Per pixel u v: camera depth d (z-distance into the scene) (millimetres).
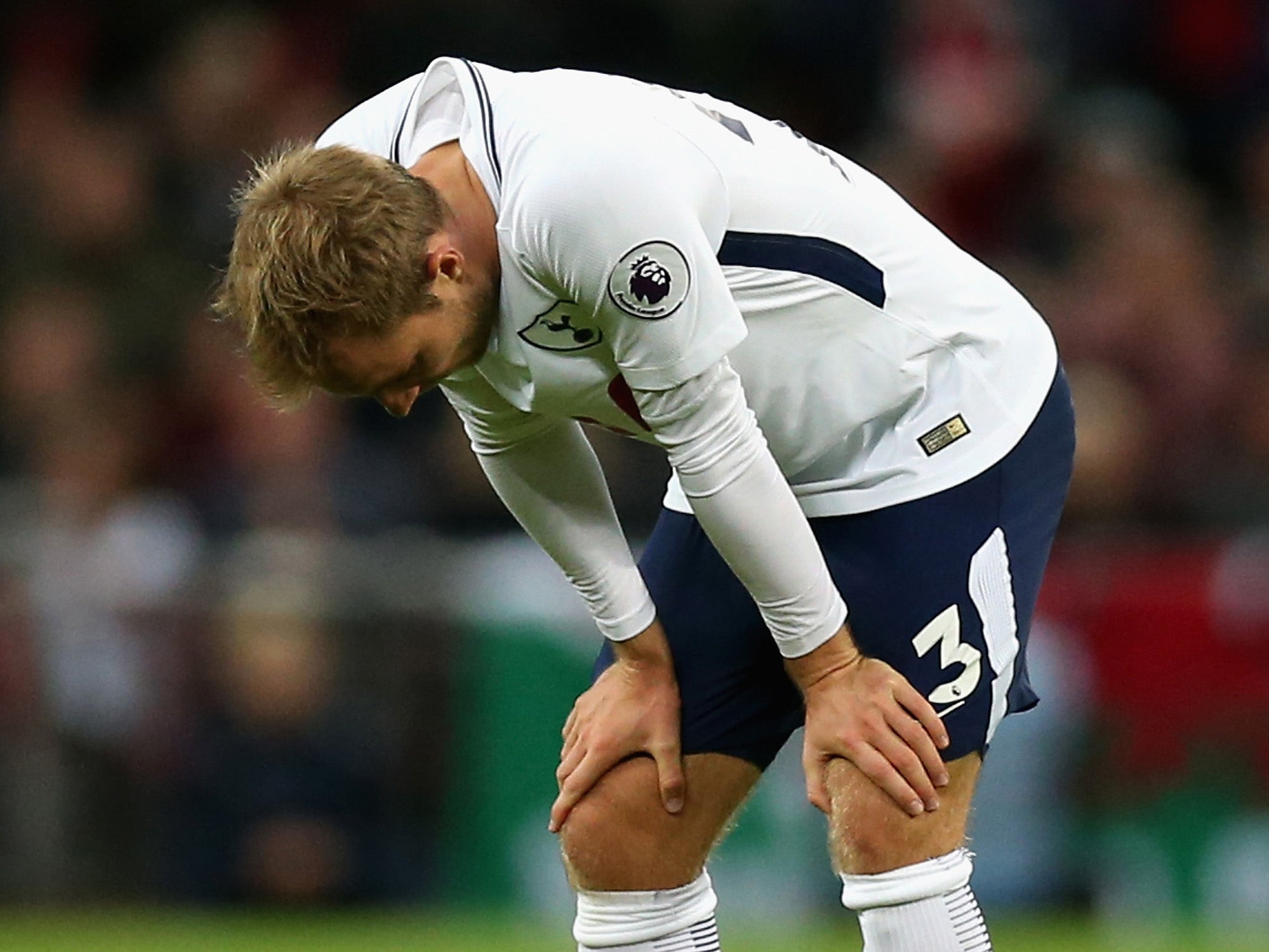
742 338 9727
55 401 28781
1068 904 23078
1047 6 34562
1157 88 35188
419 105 9945
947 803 10359
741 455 9789
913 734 10180
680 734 10930
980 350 10789
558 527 11102
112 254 31438
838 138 34250
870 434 10648
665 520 11438
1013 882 22969
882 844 10180
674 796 10852
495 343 9953
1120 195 31656
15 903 23234
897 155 32531
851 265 10430
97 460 26344
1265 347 29906
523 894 23078
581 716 11188
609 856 10914
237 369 27344
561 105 9641
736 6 34219
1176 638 23312
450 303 9477
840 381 10484
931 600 10453
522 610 23344
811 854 22172
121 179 32188
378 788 23359
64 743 23500
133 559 23953
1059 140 32812
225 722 23312
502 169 9609
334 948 20016
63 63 34938
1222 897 23172
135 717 23469
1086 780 23141
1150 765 23188
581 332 9836
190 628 23594
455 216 9570
